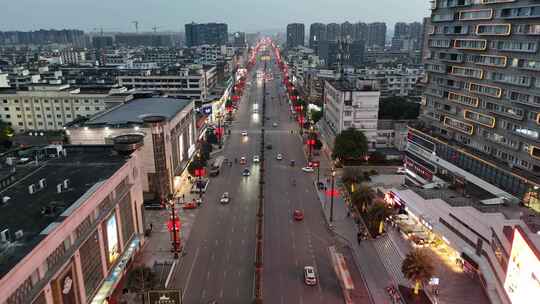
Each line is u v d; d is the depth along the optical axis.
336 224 94.19
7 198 61.28
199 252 82.56
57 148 83.50
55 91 176.50
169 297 54.09
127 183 77.94
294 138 176.12
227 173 130.50
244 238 88.19
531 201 77.81
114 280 66.62
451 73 108.50
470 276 70.62
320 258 80.12
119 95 150.75
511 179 83.94
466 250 71.69
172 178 109.38
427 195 91.12
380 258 79.69
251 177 126.81
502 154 90.81
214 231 91.44
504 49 88.44
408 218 91.00
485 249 68.19
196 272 75.50
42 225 53.53
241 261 79.19
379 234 88.06
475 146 100.00
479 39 96.31
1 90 181.88
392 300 66.50
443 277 70.56
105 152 85.62
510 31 86.44
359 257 80.06
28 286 45.22
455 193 93.81
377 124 155.25
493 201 82.56
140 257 80.38
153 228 92.44
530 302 51.78
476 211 74.50
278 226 93.44
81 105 177.25
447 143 106.06
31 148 87.44
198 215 99.69
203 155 138.62
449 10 107.88
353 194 98.12
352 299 67.31
